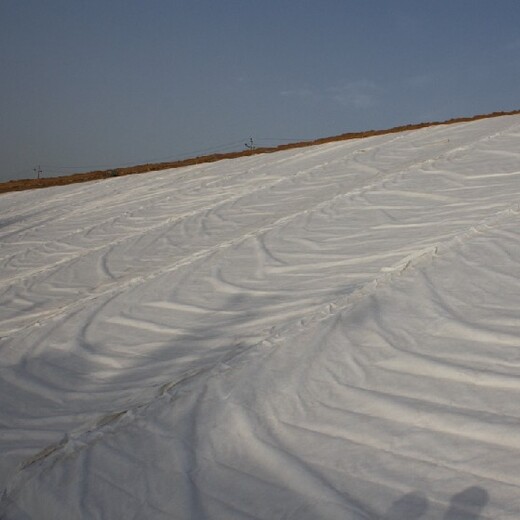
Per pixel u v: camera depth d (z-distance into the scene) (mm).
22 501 2365
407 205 6070
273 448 2395
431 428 2311
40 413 3211
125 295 5109
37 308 5398
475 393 2480
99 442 2695
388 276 4055
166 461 2438
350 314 3541
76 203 12750
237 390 2916
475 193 5887
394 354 2961
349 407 2588
